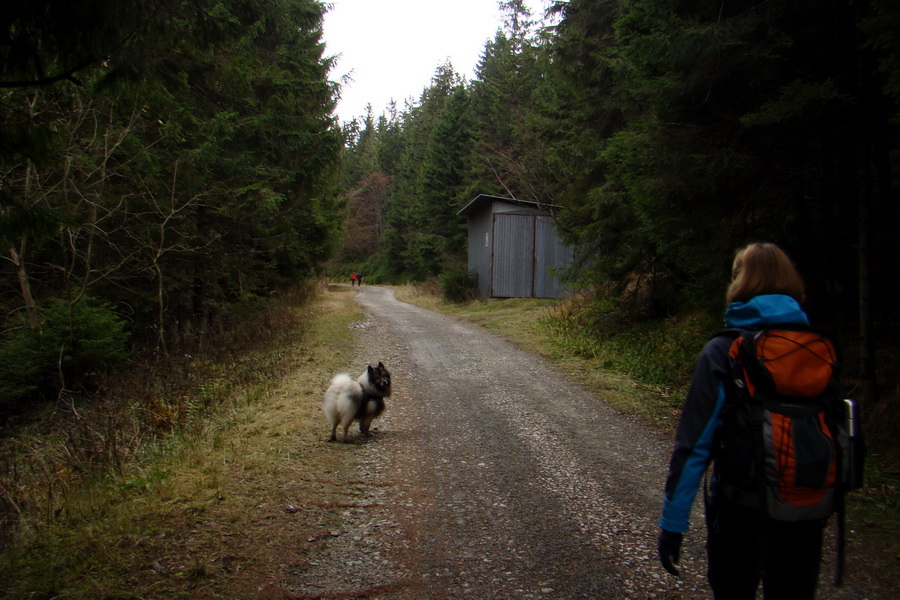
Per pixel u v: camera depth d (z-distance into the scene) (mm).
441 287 28062
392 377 10094
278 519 4352
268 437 6406
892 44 4492
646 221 8164
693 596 3410
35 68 4086
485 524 4402
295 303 21656
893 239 6734
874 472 5234
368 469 5625
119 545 3783
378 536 4184
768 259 2268
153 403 7637
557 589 3490
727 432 2121
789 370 2031
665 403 8125
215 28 4961
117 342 10828
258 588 3412
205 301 14977
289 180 15336
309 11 16719
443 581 3572
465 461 5863
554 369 10695
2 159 4141
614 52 12297
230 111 12977
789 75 6578
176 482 4859
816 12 6301
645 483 5281
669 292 11852
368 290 44969
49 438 7941
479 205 26109
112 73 4461
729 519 2182
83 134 10516
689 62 6676
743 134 6934
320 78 16344
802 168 7000
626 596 3416
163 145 11703
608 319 13609
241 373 9922
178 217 11977
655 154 7414
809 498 1992
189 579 3432
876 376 6418
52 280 12047
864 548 3982
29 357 9734
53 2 3725
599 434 6801
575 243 14641
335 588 3469
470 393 8891
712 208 7277
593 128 13906
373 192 70625
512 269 24625
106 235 11359
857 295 7270
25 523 4047
